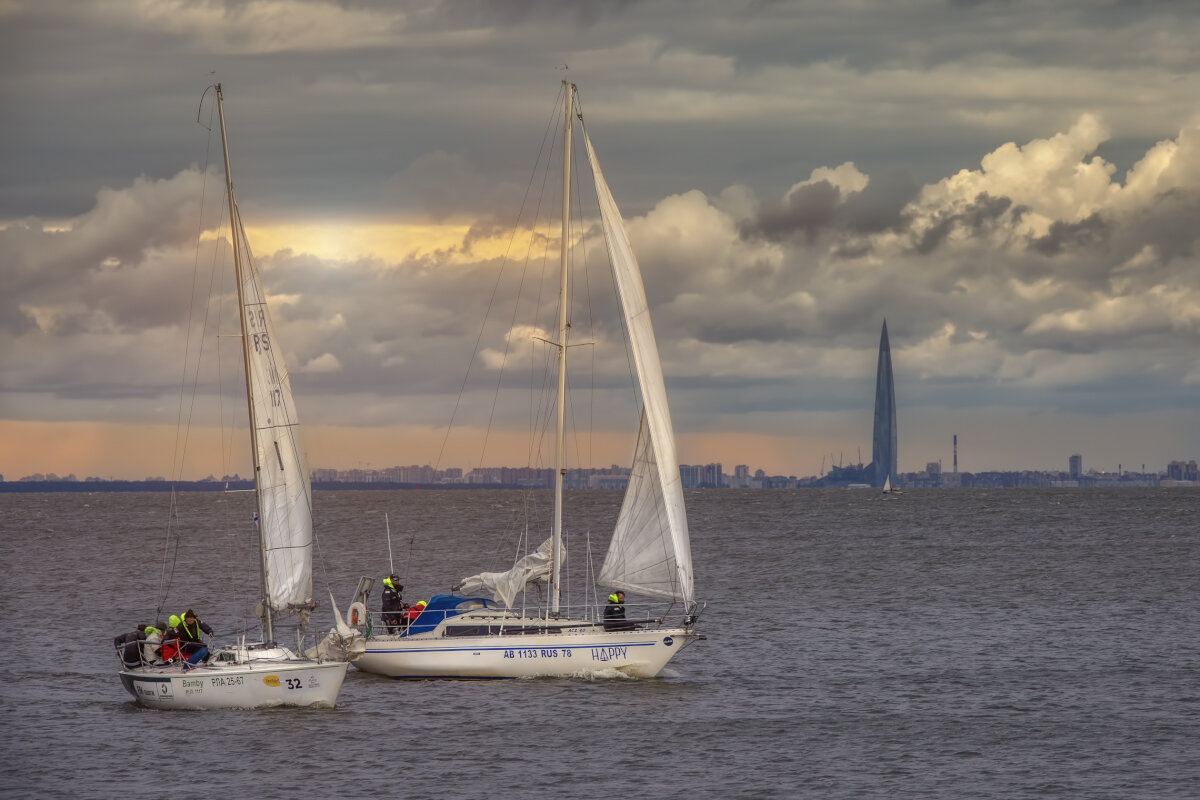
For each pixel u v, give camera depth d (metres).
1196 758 87.44
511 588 114.69
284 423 103.38
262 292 102.81
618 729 94.44
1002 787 80.75
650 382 117.06
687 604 115.44
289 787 79.69
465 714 98.38
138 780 80.88
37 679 114.69
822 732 94.44
